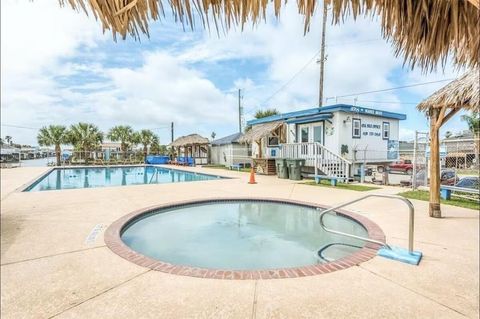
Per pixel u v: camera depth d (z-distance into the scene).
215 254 4.49
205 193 9.07
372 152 14.45
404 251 3.67
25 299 2.56
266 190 9.77
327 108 13.35
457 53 2.02
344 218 6.25
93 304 2.48
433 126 5.68
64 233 4.61
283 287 2.81
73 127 26.38
